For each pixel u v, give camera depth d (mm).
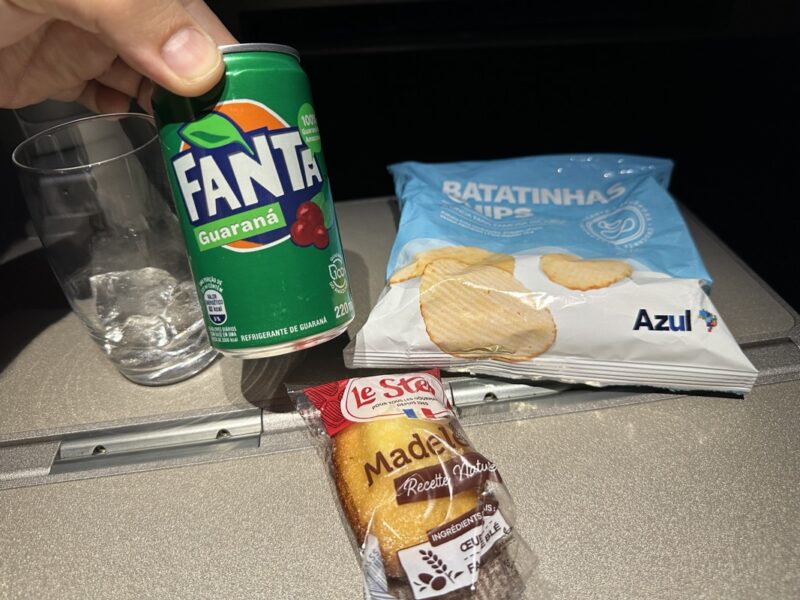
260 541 183
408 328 229
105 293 247
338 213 360
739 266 291
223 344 204
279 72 184
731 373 215
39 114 315
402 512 175
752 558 169
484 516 177
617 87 472
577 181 296
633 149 500
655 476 195
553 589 165
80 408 239
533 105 490
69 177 219
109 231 240
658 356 219
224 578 173
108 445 222
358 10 433
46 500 201
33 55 258
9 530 191
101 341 245
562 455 204
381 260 308
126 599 170
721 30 410
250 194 184
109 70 276
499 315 225
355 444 196
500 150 511
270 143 183
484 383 237
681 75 456
